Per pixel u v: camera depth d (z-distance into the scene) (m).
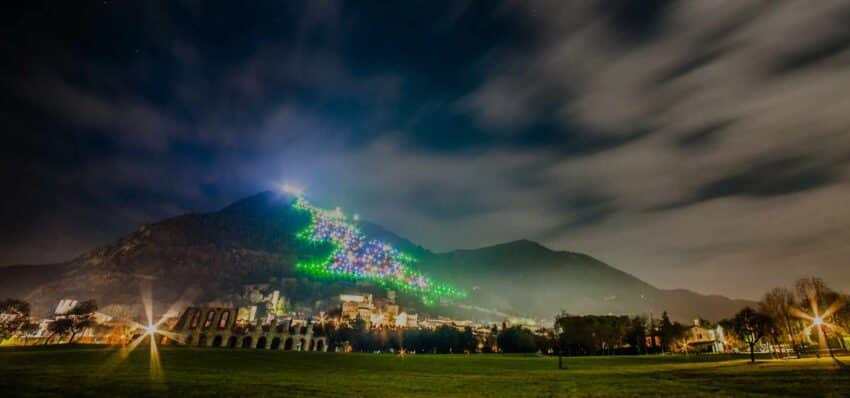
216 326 135.00
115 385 32.16
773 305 92.62
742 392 31.53
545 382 43.94
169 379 38.03
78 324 140.38
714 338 165.38
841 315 93.94
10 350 75.81
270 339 144.25
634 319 174.00
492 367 74.69
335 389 34.81
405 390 35.59
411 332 166.38
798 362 63.50
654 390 34.91
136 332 160.25
